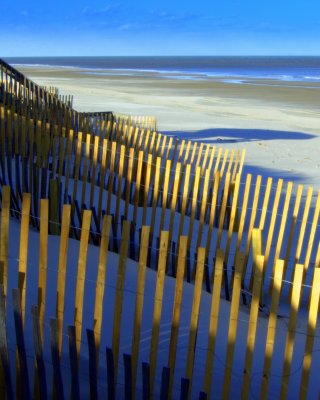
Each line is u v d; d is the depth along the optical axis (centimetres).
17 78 1080
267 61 19050
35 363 300
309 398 353
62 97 1923
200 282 302
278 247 549
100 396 316
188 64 15238
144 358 360
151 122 1630
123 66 13088
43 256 318
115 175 743
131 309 412
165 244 301
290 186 551
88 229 305
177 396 329
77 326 318
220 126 1980
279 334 450
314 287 292
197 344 387
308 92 4166
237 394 341
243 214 563
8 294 380
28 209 314
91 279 446
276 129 1961
